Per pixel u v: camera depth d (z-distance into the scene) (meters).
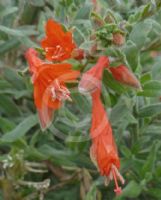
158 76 0.29
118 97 0.28
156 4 0.25
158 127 0.30
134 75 0.24
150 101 0.31
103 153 0.22
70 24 0.28
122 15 0.29
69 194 0.31
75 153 0.30
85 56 0.23
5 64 0.34
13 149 0.29
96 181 0.30
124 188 0.29
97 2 0.29
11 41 0.32
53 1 0.31
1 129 0.32
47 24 0.23
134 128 0.29
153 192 0.30
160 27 0.26
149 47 0.28
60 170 0.31
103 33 0.23
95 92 0.23
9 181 0.30
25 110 0.34
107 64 0.23
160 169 0.29
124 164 0.29
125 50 0.24
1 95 0.32
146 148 0.31
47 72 0.22
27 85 0.30
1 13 0.31
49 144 0.31
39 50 0.24
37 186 0.30
